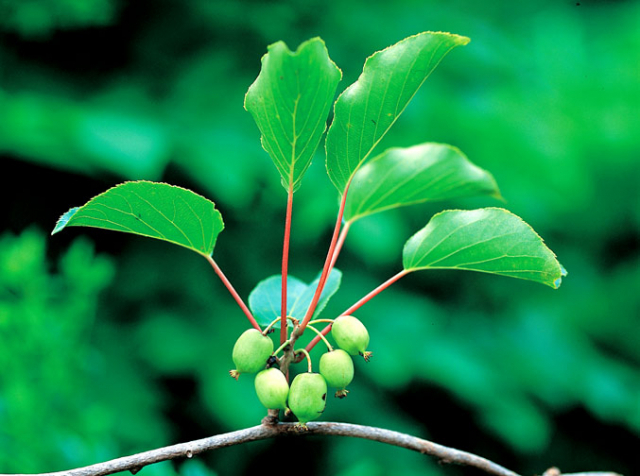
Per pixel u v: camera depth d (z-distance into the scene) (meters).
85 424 1.40
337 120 0.91
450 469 2.73
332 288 0.97
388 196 0.93
